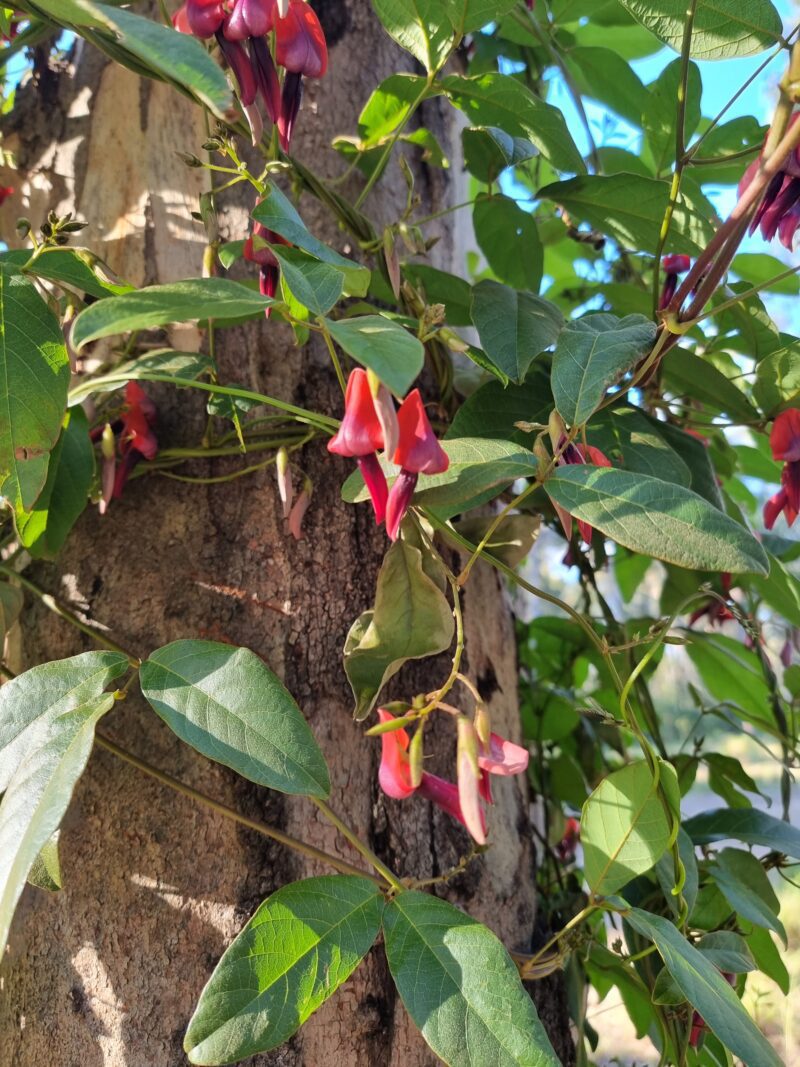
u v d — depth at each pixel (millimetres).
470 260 568
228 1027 207
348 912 232
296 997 215
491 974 220
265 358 322
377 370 170
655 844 269
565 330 262
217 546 306
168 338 324
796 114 248
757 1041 244
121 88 346
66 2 195
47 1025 276
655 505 222
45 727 235
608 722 281
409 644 243
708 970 265
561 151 349
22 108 361
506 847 330
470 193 580
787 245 274
